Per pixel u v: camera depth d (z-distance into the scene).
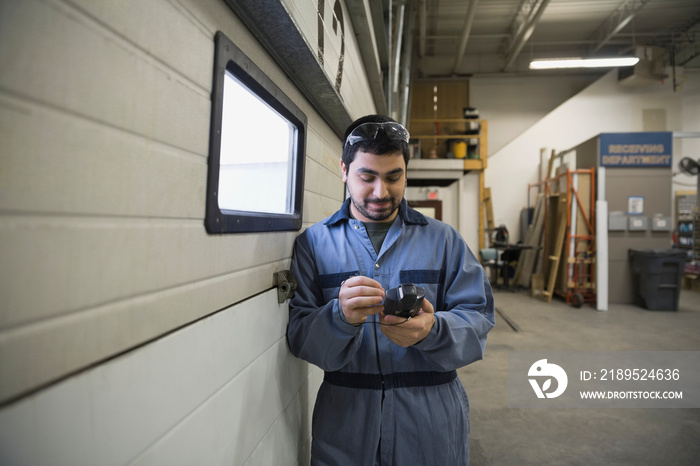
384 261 0.97
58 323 0.33
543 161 8.65
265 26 0.75
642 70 8.14
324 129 1.41
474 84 9.63
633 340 4.09
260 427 0.79
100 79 0.38
